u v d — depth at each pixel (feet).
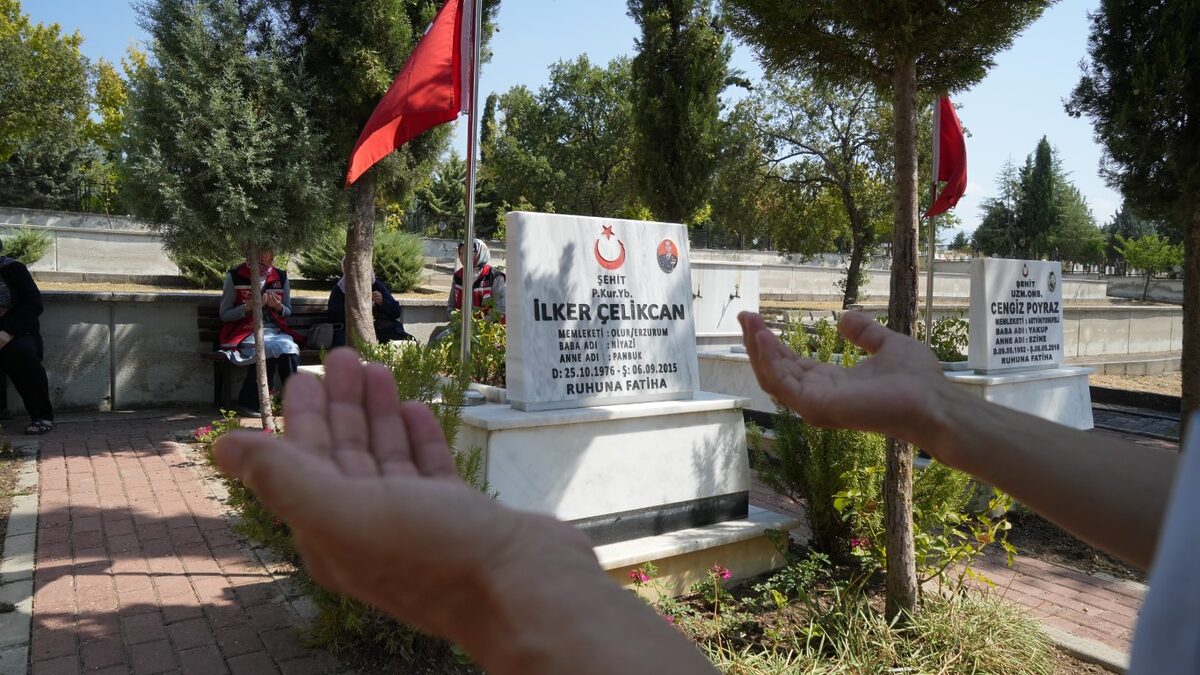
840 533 16.46
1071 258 203.31
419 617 1.75
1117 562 17.89
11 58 78.95
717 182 74.43
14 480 20.12
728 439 15.89
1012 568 17.46
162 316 29.25
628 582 13.93
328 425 2.11
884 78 13.20
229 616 13.26
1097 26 22.41
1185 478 1.37
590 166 153.79
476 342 19.19
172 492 19.74
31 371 24.80
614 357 15.05
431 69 17.67
